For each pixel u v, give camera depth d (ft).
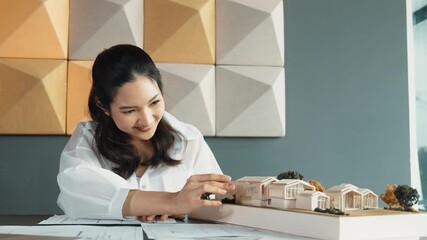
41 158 6.10
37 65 6.05
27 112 6.00
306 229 2.60
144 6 6.32
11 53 6.06
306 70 6.62
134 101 3.44
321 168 6.54
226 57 6.40
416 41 7.07
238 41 6.42
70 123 6.08
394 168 6.68
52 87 6.06
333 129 6.61
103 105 3.71
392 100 6.75
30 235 2.63
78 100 6.10
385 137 6.70
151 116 3.55
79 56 6.15
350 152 6.61
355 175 6.60
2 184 6.03
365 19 6.79
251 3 6.47
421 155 6.93
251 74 6.39
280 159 6.47
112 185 3.44
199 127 6.25
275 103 6.39
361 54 6.74
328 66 6.66
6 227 2.96
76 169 3.59
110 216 3.36
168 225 3.09
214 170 4.59
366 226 2.50
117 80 3.43
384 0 6.85
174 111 6.20
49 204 6.08
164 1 6.33
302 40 6.64
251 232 2.74
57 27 6.12
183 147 4.36
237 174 6.38
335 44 6.70
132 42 6.22
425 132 6.97
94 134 4.05
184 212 3.20
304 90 6.59
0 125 5.96
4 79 5.99
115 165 3.99
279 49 6.48
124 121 3.54
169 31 6.30
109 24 6.19
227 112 6.33
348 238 2.45
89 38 6.16
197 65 6.34
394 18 6.85
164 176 4.17
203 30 6.35
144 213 3.29
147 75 3.51
